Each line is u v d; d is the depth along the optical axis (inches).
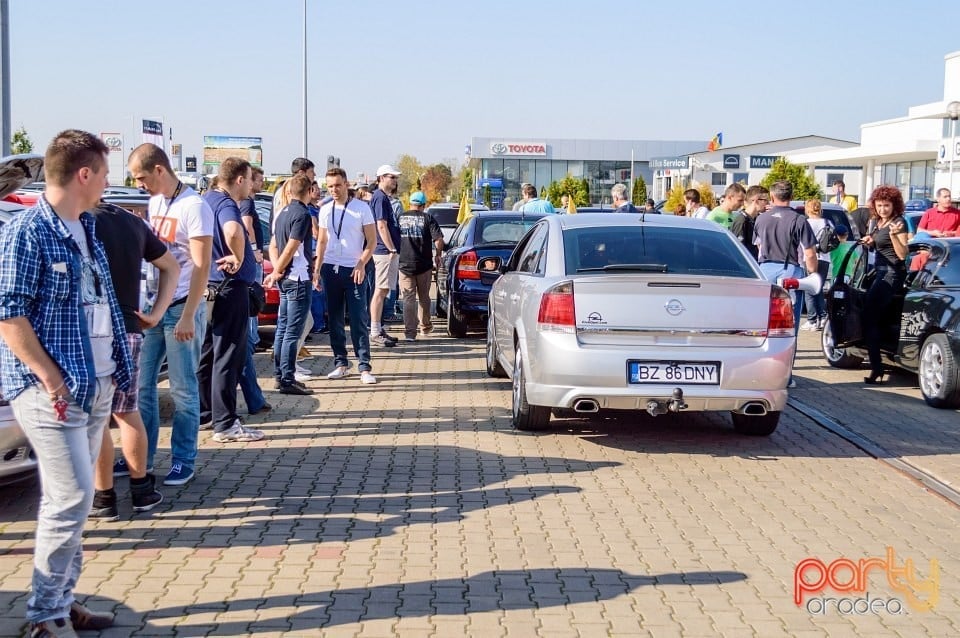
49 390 157.1
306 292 382.6
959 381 370.0
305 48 1389.0
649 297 287.0
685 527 232.1
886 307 427.5
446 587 191.8
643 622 177.5
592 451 302.7
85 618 168.6
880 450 309.3
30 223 158.7
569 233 323.3
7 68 484.7
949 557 216.1
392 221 522.0
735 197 487.5
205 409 329.1
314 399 379.2
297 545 214.5
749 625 177.6
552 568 203.3
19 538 216.1
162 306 217.8
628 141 3481.8
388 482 265.0
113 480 244.4
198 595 185.3
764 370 286.4
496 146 3435.0
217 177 298.5
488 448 304.2
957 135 1525.6
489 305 432.5
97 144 166.4
